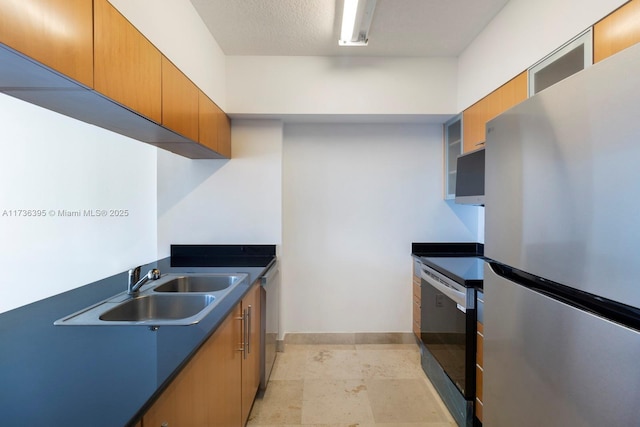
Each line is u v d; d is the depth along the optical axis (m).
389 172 2.99
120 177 2.59
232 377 1.51
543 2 1.56
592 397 0.72
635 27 1.09
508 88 1.86
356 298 3.03
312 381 2.38
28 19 0.79
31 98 1.11
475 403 1.76
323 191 2.99
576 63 1.37
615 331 0.66
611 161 0.68
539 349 0.90
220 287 2.03
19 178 2.11
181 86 1.70
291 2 1.87
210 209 2.72
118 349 0.96
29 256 2.15
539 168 0.91
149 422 0.78
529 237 0.95
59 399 0.70
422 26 2.12
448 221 3.00
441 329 2.16
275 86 2.54
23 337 1.05
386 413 2.01
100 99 1.11
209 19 2.02
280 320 2.88
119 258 2.59
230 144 2.70
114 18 1.12
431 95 2.56
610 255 0.68
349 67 2.55
